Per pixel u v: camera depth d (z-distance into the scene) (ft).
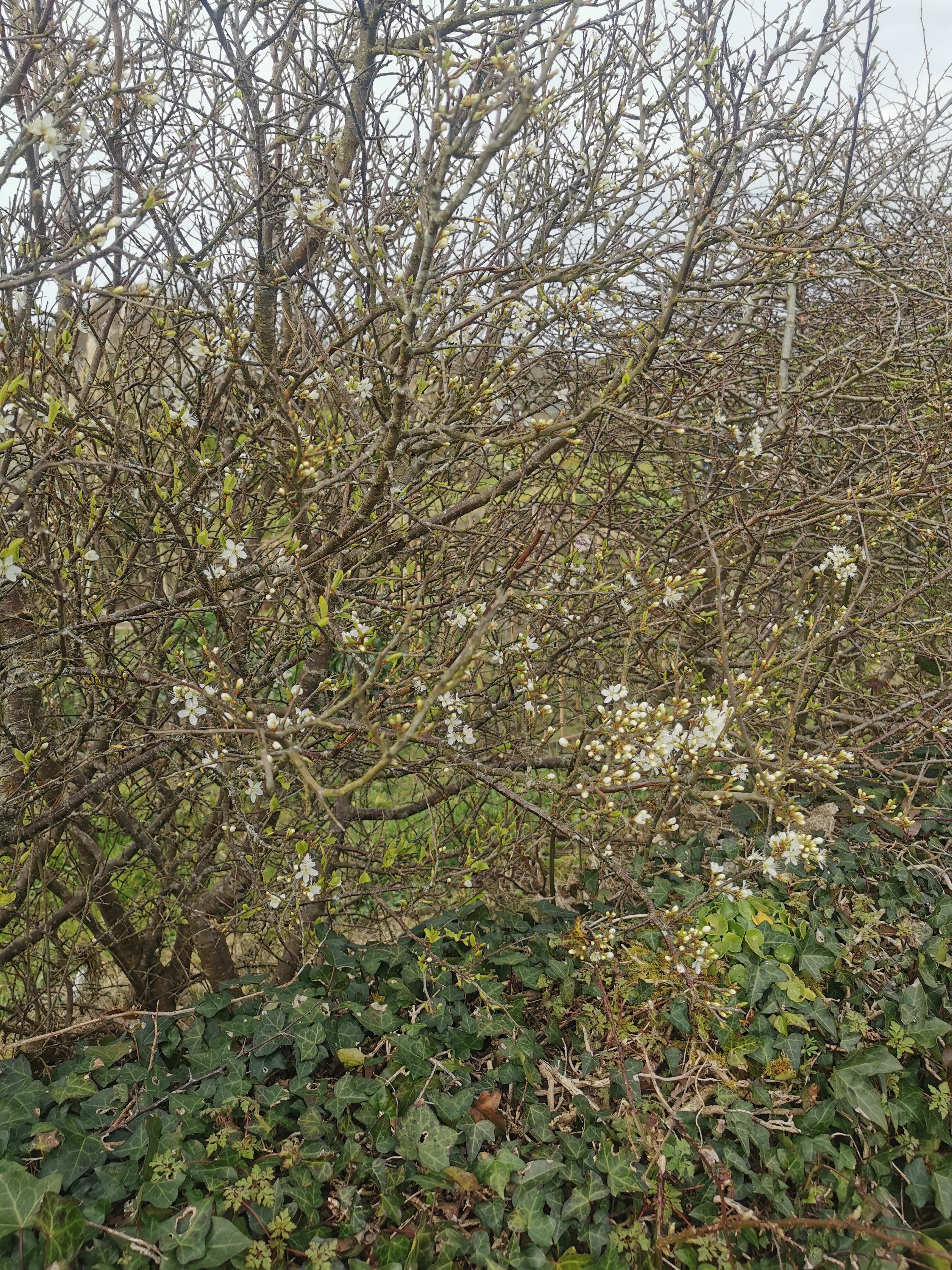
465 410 8.34
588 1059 7.93
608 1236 6.58
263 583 9.51
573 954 8.07
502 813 10.82
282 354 10.20
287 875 8.77
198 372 9.14
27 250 7.98
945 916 9.84
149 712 10.41
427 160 6.77
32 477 6.95
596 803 8.43
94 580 9.69
